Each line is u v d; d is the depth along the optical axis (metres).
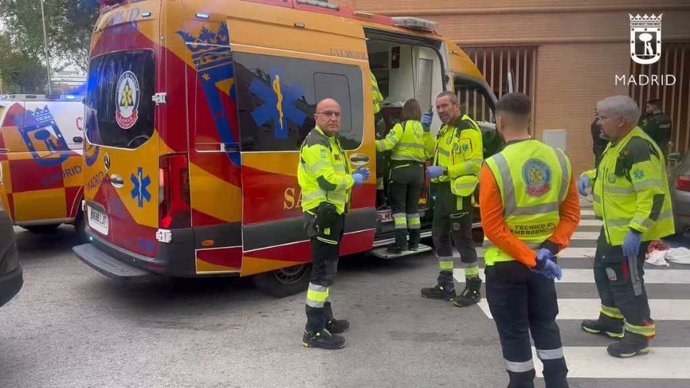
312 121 5.41
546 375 3.25
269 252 5.09
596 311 5.21
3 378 3.92
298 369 4.06
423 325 4.90
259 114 4.98
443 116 5.34
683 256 6.93
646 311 4.24
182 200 4.70
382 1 12.62
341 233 4.43
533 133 12.90
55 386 3.81
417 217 6.54
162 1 4.67
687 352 4.34
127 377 3.94
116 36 5.27
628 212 4.09
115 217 5.33
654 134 10.67
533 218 3.08
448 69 7.26
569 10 12.58
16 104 6.88
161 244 4.72
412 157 6.29
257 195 4.97
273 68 5.10
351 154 5.74
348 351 4.37
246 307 5.35
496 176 3.03
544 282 3.17
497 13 12.60
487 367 4.09
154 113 4.72
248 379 3.91
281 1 5.32
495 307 3.19
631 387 3.80
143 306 5.39
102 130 5.49
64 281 6.20
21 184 6.82
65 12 23.88
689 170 7.18
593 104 12.85
